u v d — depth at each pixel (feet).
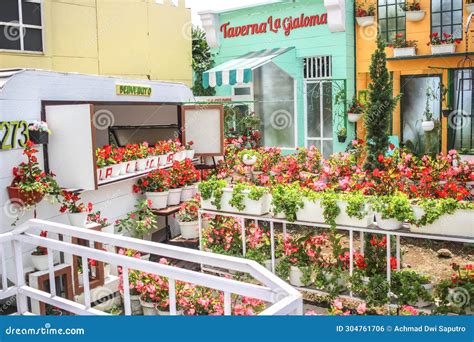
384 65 31.17
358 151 32.01
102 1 31.81
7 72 19.57
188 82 39.45
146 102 27.40
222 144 30.81
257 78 45.32
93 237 12.38
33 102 19.79
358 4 40.34
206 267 21.88
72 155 20.49
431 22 37.35
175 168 27.50
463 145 36.68
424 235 16.78
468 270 17.58
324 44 41.34
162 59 36.76
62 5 29.25
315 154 30.25
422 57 36.96
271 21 43.98
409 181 24.34
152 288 18.16
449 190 18.35
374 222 18.49
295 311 8.30
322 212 18.76
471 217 16.21
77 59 30.35
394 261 18.38
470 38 35.60
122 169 24.53
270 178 23.41
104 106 29.89
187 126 31.19
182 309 17.31
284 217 19.77
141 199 26.53
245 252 20.98
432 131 37.76
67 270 17.94
